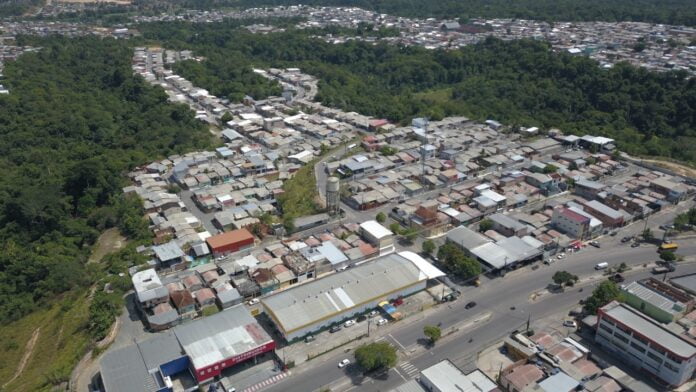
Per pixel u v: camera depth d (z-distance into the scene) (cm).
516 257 14800
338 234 16612
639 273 14625
